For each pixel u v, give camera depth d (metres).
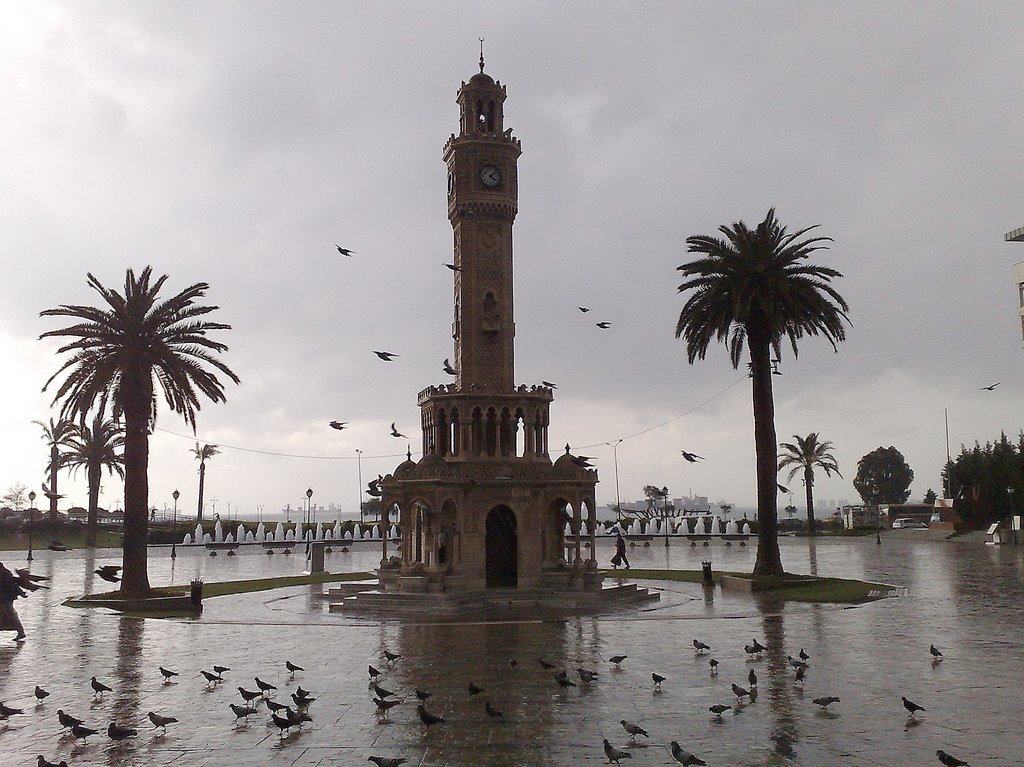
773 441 65.06
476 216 66.25
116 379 59.34
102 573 42.19
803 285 62.88
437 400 63.91
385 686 29.00
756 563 65.06
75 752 21.67
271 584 71.31
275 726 23.84
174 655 35.91
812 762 19.67
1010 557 85.62
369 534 155.62
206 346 61.56
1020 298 110.75
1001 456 126.69
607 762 20.05
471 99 67.94
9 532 132.00
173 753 21.41
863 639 36.56
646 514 169.75
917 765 19.33
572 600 56.12
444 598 53.91
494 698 26.78
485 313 65.62
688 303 64.69
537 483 61.69
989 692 26.20
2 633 42.69
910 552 98.62
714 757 20.19
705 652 34.50
